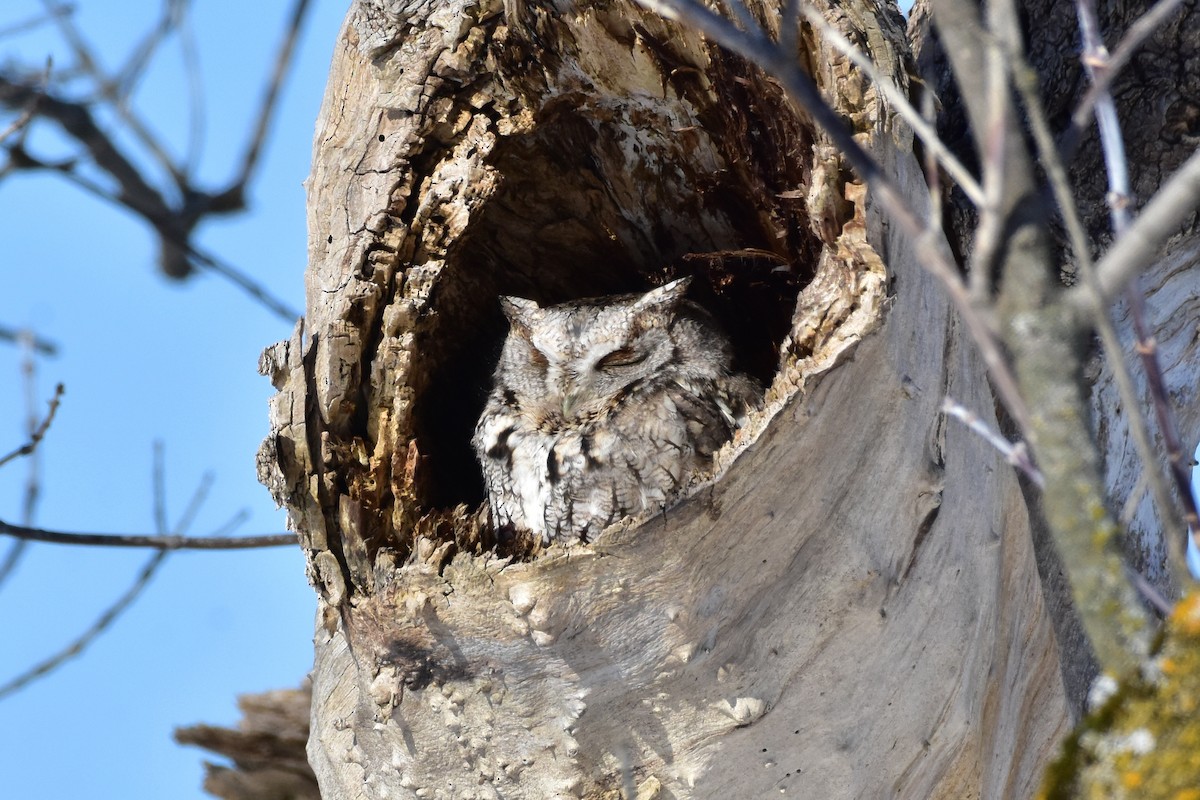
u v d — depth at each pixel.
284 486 8.12
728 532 6.77
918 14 9.88
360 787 7.90
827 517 6.88
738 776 7.21
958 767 7.58
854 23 7.32
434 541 7.33
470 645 7.08
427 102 8.55
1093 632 3.94
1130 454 8.28
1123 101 8.48
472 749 7.35
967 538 7.22
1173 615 4.07
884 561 7.00
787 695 7.04
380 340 8.42
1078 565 3.87
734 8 4.05
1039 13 8.80
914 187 7.36
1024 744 8.45
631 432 9.24
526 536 9.07
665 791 7.21
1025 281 3.62
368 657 7.42
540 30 8.27
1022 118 8.53
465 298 10.18
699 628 6.87
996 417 7.64
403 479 8.31
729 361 9.88
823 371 6.69
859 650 7.05
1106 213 8.25
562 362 9.70
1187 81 8.34
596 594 6.82
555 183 9.55
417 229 8.55
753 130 8.45
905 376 6.90
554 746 7.20
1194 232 8.42
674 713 7.06
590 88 8.61
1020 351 3.66
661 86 8.48
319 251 8.62
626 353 9.63
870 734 7.25
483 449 9.86
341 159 8.62
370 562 8.03
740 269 10.16
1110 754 4.07
